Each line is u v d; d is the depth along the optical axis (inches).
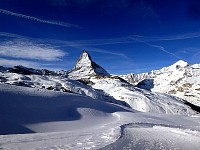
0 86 2743.6
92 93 7327.8
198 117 4456.2
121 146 798.5
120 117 2925.7
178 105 7869.1
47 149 671.1
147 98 7815.0
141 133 1382.9
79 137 956.6
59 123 2135.8
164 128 1873.8
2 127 1704.0
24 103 2429.9
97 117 2827.3
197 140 1179.9
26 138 886.4
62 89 6801.2
